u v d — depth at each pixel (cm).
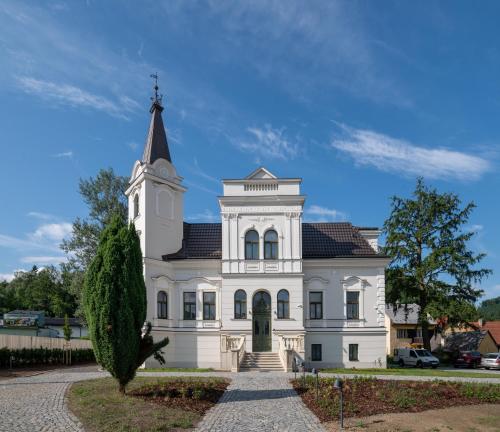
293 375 3088
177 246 4200
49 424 1544
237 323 3894
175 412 1720
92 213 5656
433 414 1778
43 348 3938
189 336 3975
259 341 3881
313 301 4031
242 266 3953
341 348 3959
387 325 6538
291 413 1792
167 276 4012
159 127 4359
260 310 3925
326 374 3228
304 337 3891
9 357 3612
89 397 1977
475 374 3503
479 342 5875
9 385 2470
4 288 9769
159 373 3209
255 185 4034
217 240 4266
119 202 5719
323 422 1650
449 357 5341
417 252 5059
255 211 4003
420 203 5062
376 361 3934
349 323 3988
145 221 3959
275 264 3950
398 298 5003
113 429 1474
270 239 3997
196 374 3139
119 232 2067
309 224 4438
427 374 3378
